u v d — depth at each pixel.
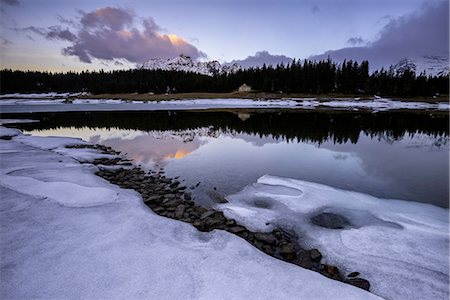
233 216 6.36
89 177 8.23
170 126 24.31
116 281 3.77
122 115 34.34
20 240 4.70
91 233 5.01
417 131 21.86
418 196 7.86
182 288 3.69
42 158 10.56
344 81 76.44
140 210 6.09
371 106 54.66
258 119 30.20
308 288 3.79
